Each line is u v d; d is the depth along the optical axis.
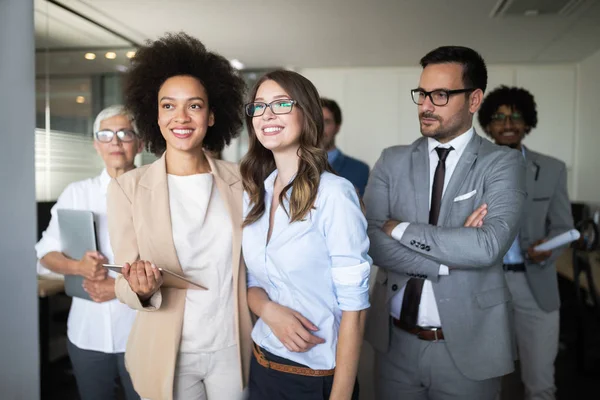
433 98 1.48
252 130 1.33
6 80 2.01
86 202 1.92
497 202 1.42
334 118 2.91
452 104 1.46
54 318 2.69
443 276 1.46
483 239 1.35
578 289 2.56
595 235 2.46
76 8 3.38
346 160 3.03
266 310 1.23
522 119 2.28
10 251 2.06
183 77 1.45
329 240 1.13
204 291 1.38
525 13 3.55
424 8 3.46
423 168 1.57
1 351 2.06
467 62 1.46
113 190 1.41
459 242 1.37
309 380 1.18
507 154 1.47
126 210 1.39
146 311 1.37
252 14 3.58
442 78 1.46
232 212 1.39
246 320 1.40
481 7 3.45
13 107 2.02
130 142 1.92
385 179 1.64
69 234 1.82
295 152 1.22
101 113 1.93
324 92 5.46
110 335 1.81
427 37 4.16
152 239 1.36
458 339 1.45
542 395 2.21
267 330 1.26
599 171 4.56
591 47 4.48
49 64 3.11
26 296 2.08
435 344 1.50
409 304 1.53
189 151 1.44
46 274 2.12
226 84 1.61
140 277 1.22
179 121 1.39
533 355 2.21
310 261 1.16
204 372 1.40
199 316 1.38
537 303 2.17
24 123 2.04
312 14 3.61
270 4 3.40
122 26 3.79
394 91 5.34
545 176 2.20
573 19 3.69
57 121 3.05
